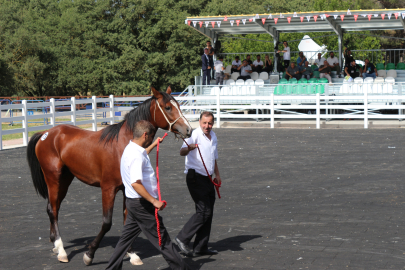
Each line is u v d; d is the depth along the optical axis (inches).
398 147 543.8
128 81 1838.1
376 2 2329.0
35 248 227.1
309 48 1342.3
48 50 1919.3
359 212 278.5
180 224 262.4
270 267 193.6
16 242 236.4
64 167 221.0
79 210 301.6
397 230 240.7
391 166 429.1
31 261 209.0
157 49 1881.2
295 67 1017.5
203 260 205.2
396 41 2166.6
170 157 517.7
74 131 222.1
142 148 177.3
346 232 239.3
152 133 181.6
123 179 181.3
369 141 602.2
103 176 205.5
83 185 384.5
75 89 1913.1
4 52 1855.3
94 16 1898.4
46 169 222.4
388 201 303.7
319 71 1004.6
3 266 202.5
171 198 327.3
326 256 204.4
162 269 197.2
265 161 475.2
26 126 657.6
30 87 1945.1
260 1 2175.2
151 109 213.6
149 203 178.4
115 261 185.2
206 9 1881.2
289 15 931.3
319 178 385.1
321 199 314.3
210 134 215.5
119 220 279.0
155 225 178.1
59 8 2289.6
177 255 179.3
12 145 664.4
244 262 200.7
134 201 178.1
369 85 894.4
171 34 1835.6
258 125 859.4
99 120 847.7
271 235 238.5
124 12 1814.7
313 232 241.0
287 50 1065.5
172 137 716.7
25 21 2101.4
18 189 370.3
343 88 912.3
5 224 269.9
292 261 199.8
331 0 1998.0
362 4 2150.6
